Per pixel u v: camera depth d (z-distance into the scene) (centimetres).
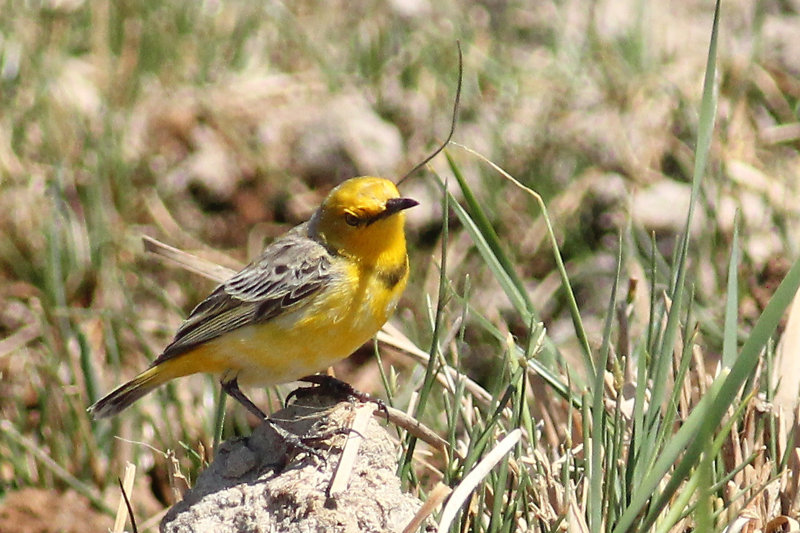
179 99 1552
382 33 1675
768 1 1714
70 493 1104
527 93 1570
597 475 714
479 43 1688
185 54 1641
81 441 1144
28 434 1191
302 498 723
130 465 845
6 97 1532
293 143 1524
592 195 1440
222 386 908
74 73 1582
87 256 1387
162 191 1478
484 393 913
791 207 1372
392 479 756
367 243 871
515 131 1519
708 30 1670
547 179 1469
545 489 775
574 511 720
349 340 886
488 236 891
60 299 1309
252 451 809
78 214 1422
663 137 1480
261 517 737
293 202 1494
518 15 1728
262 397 1201
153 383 916
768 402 827
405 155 1517
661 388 748
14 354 1270
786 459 796
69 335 1273
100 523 1059
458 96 861
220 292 895
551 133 1501
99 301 1362
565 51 1645
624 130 1484
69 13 1656
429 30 1686
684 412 841
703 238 1306
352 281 873
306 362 888
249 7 1708
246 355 886
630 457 748
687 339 820
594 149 1482
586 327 1330
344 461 734
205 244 1462
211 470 799
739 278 1242
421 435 810
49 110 1509
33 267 1380
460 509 741
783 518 738
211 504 756
